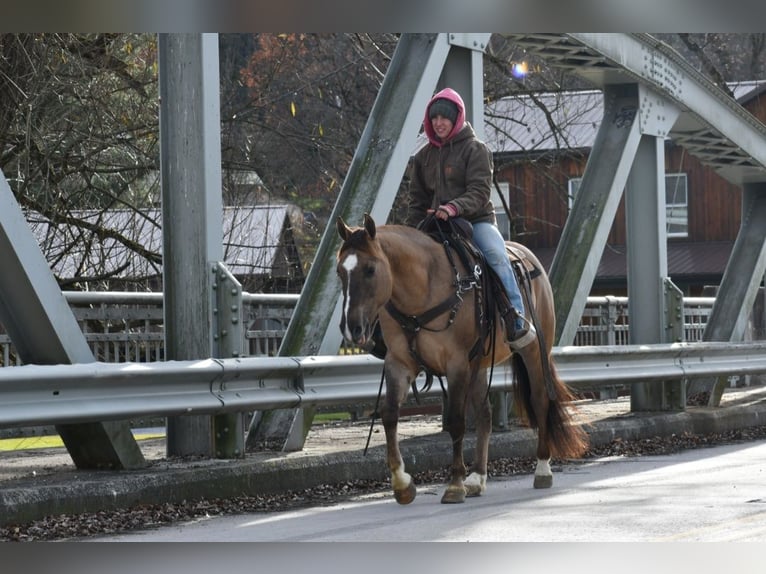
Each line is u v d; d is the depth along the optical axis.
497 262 9.78
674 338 15.56
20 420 8.25
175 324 10.44
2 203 8.62
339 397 10.88
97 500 8.61
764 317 27.45
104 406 8.87
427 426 13.95
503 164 30.92
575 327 14.03
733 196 43.88
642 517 8.15
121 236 18.73
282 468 10.03
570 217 14.55
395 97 11.70
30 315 8.99
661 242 15.46
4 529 7.95
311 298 11.23
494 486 10.52
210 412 9.72
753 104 42.75
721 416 15.88
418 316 9.06
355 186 11.45
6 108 17.31
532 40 13.23
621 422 14.26
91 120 18.27
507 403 13.25
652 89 15.02
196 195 10.35
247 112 22.31
